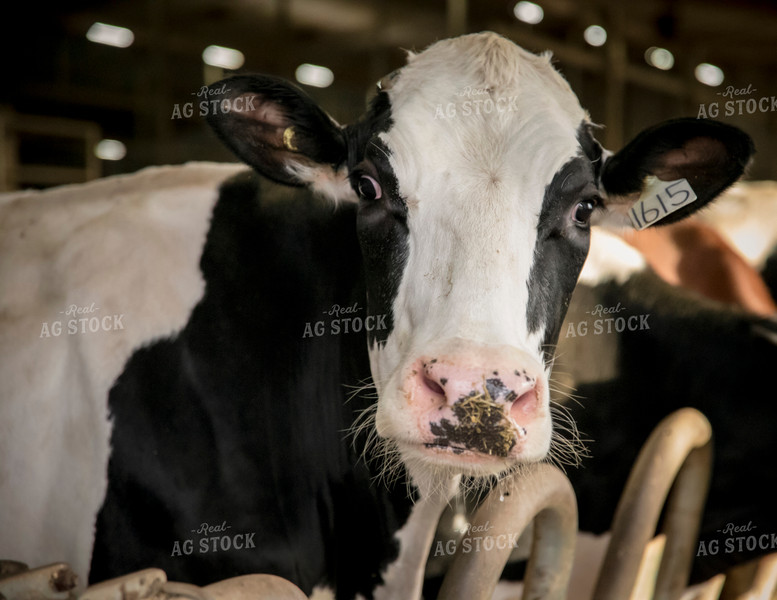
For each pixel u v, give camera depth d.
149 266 2.79
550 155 2.17
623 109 18.05
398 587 2.76
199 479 2.58
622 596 2.32
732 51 16.92
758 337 3.29
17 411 2.73
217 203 2.92
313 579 2.76
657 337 3.43
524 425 1.94
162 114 16.22
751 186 6.51
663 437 2.38
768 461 3.23
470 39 2.55
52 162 15.66
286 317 2.73
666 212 2.58
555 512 2.11
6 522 2.72
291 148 2.55
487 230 2.05
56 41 16.31
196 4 15.04
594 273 3.49
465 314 1.96
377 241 2.27
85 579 2.61
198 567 2.56
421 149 2.16
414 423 1.92
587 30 14.44
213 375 2.64
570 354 3.35
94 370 2.64
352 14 15.58
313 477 2.75
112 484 2.58
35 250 2.96
